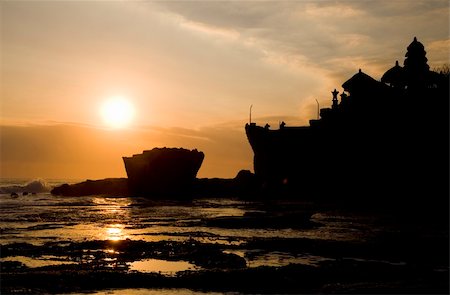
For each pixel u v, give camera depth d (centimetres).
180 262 2950
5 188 13438
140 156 11806
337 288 2212
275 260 2980
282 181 10094
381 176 8562
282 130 10331
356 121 9131
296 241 3572
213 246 3441
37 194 12481
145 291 2297
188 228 4806
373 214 5803
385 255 3064
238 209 7531
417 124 8306
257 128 10712
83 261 2986
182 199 10588
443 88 8200
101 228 4831
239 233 4325
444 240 3559
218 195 11494
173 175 11544
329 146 9500
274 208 7019
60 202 9381
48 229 4750
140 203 9231
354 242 3512
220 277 2455
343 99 9588
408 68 8750
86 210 7325
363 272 2531
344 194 8888
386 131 8681
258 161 10725
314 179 9631
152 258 3056
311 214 5394
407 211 6138
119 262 2927
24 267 2761
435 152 8012
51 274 2517
